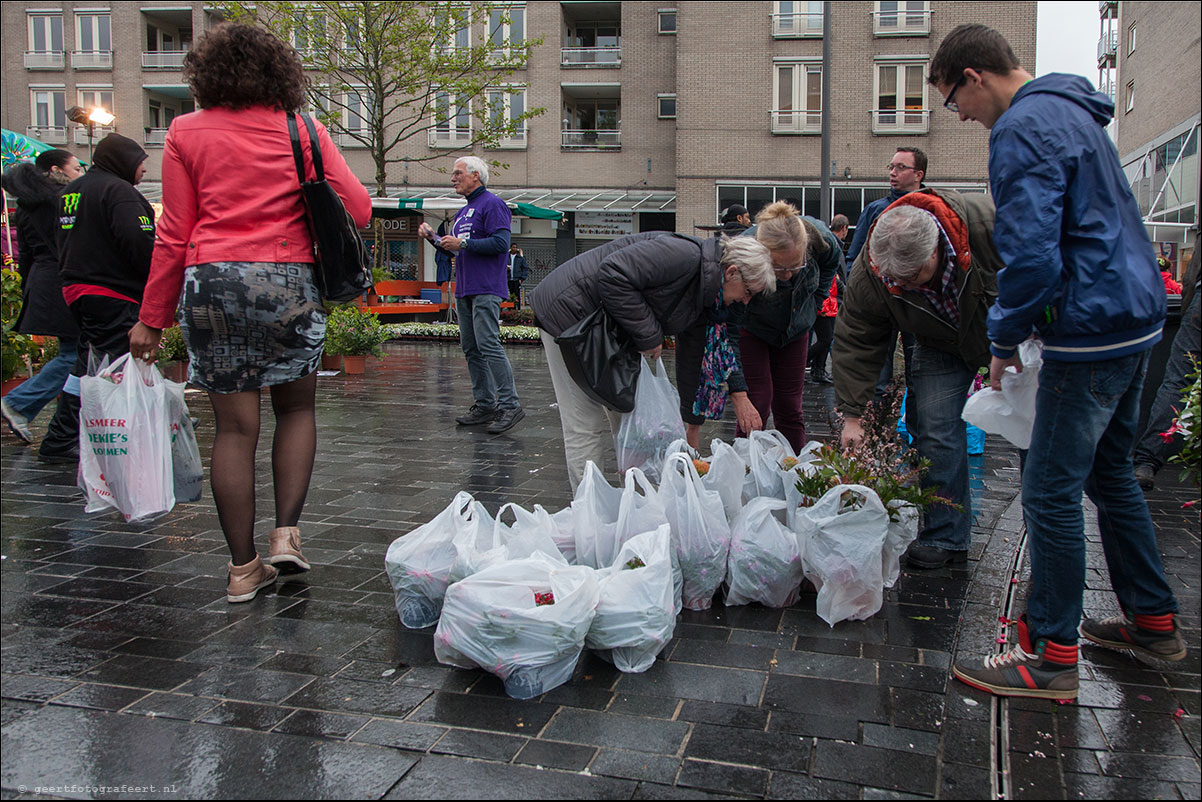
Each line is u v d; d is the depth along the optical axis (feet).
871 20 89.10
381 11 56.59
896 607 10.62
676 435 12.48
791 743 7.41
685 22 91.81
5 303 21.35
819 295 15.14
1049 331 8.14
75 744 7.30
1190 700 8.31
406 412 26.05
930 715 7.90
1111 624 9.43
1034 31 86.43
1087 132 7.79
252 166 10.06
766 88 91.15
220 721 7.71
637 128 101.50
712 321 12.73
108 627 9.73
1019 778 6.93
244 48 9.97
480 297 22.29
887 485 10.61
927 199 10.92
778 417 15.88
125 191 16.60
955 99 8.94
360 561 12.12
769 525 10.72
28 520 13.88
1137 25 74.02
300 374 10.63
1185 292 16.29
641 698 8.23
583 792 6.68
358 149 102.53
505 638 8.18
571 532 10.86
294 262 10.37
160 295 10.56
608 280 11.75
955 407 11.97
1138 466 16.33
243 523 10.57
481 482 16.96
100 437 11.23
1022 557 12.51
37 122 109.70
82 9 107.76
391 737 7.47
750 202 92.89
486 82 63.21
